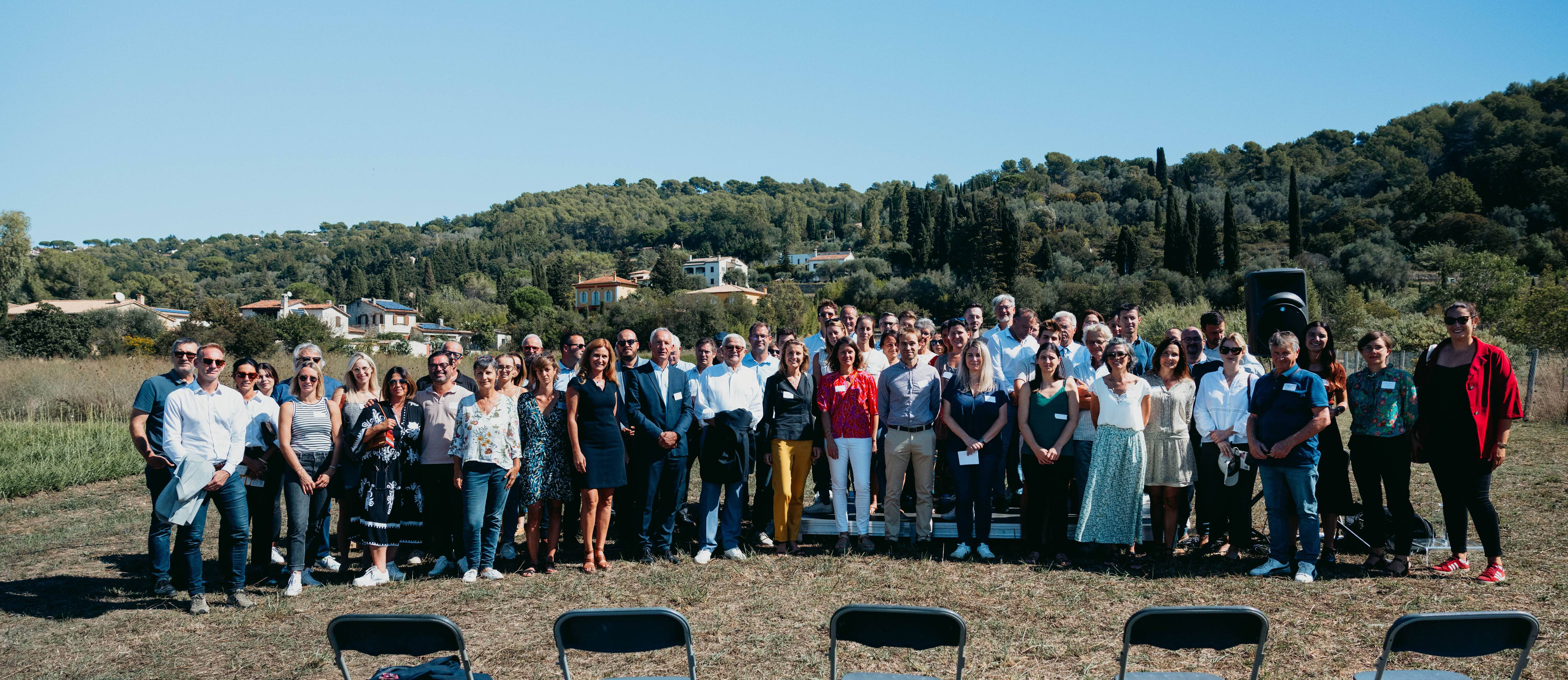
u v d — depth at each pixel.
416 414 6.34
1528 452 10.37
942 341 8.70
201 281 151.38
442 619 3.04
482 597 5.70
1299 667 4.25
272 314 82.25
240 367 6.13
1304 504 5.74
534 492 6.25
